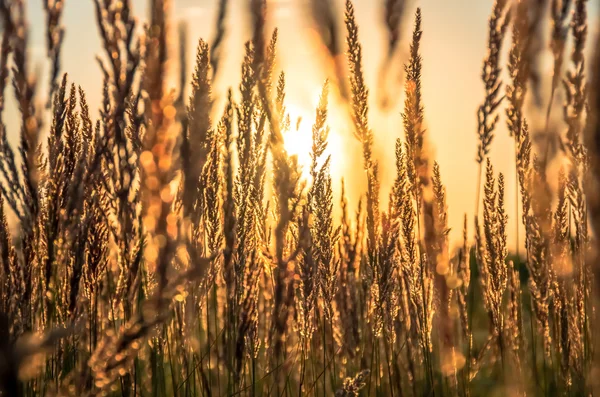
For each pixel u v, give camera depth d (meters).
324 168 2.61
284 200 2.00
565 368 3.03
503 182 3.06
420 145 2.38
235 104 2.54
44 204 2.15
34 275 2.17
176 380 3.04
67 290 2.27
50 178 2.16
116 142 2.15
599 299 1.01
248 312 2.63
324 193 2.71
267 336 2.79
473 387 3.32
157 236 0.86
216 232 2.72
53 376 2.33
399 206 2.88
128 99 2.07
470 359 3.11
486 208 3.09
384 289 2.94
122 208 2.32
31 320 2.15
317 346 3.30
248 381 3.04
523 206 2.89
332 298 3.02
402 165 2.81
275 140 1.93
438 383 3.17
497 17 2.84
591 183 0.89
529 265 2.93
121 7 1.77
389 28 1.72
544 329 3.05
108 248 2.53
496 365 3.40
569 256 3.01
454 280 2.75
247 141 2.59
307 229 2.41
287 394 3.05
